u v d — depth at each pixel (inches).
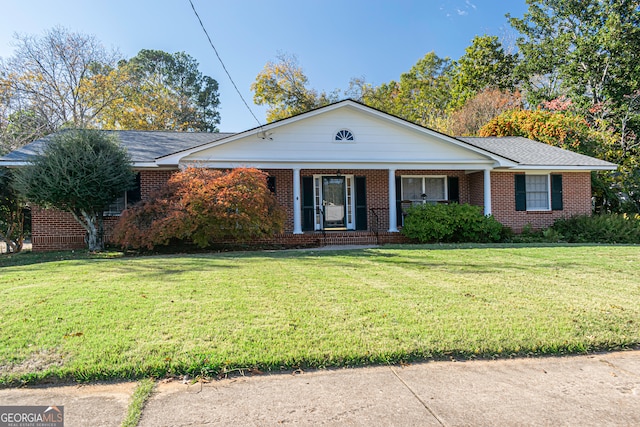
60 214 501.7
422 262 327.6
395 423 105.3
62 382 128.1
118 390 123.7
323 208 608.1
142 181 524.4
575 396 120.4
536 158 619.5
